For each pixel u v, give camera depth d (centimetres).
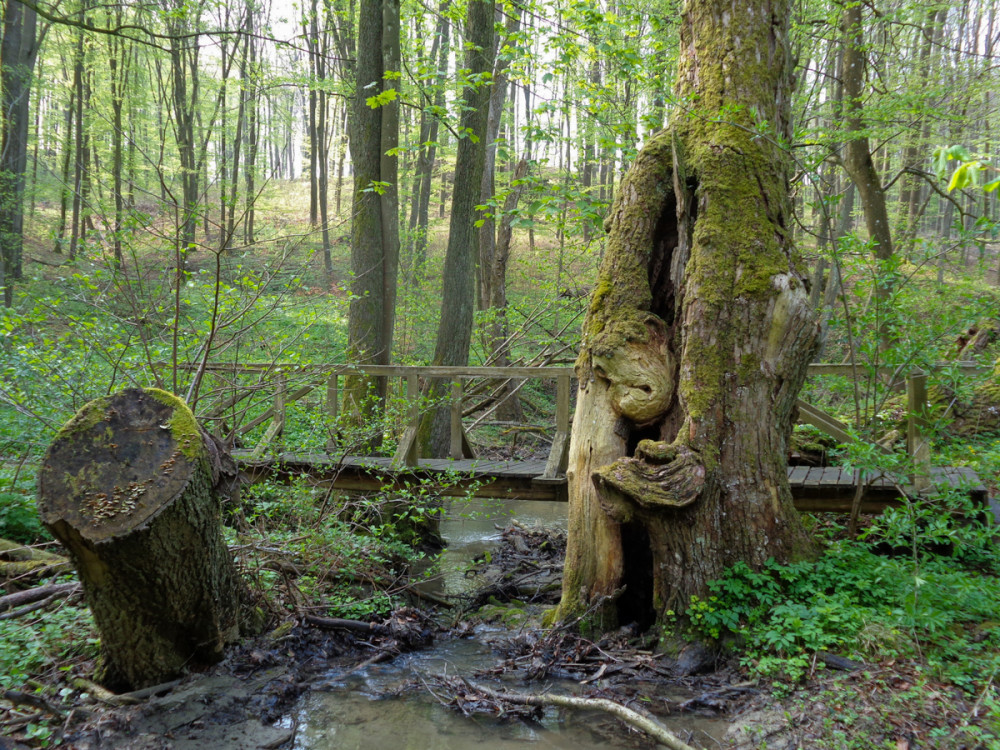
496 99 1387
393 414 749
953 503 477
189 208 574
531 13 728
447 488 712
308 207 3078
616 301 490
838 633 392
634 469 432
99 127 1805
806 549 454
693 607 427
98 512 333
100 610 361
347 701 403
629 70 730
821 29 1074
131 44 1912
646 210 495
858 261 554
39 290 916
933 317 570
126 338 595
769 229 461
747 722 346
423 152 1814
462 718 383
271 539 532
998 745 287
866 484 561
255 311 651
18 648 386
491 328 1459
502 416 1422
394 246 870
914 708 327
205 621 401
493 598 614
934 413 589
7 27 1497
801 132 741
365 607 525
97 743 335
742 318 447
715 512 438
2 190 1437
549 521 891
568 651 454
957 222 560
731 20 493
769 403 451
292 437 714
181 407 374
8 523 535
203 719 364
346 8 1341
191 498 354
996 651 366
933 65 1055
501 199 650
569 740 355
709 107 489
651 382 470
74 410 570
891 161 1573
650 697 387
